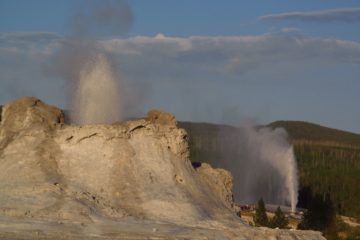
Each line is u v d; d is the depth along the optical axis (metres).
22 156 101.69
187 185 106.00
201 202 103.81
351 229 185.62
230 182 122.56
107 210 95.19
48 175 99.75
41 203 92.69
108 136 105.44
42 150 103.06
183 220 96.88
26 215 89.88
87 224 89.62
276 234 97.00
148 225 92.44
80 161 103.06
